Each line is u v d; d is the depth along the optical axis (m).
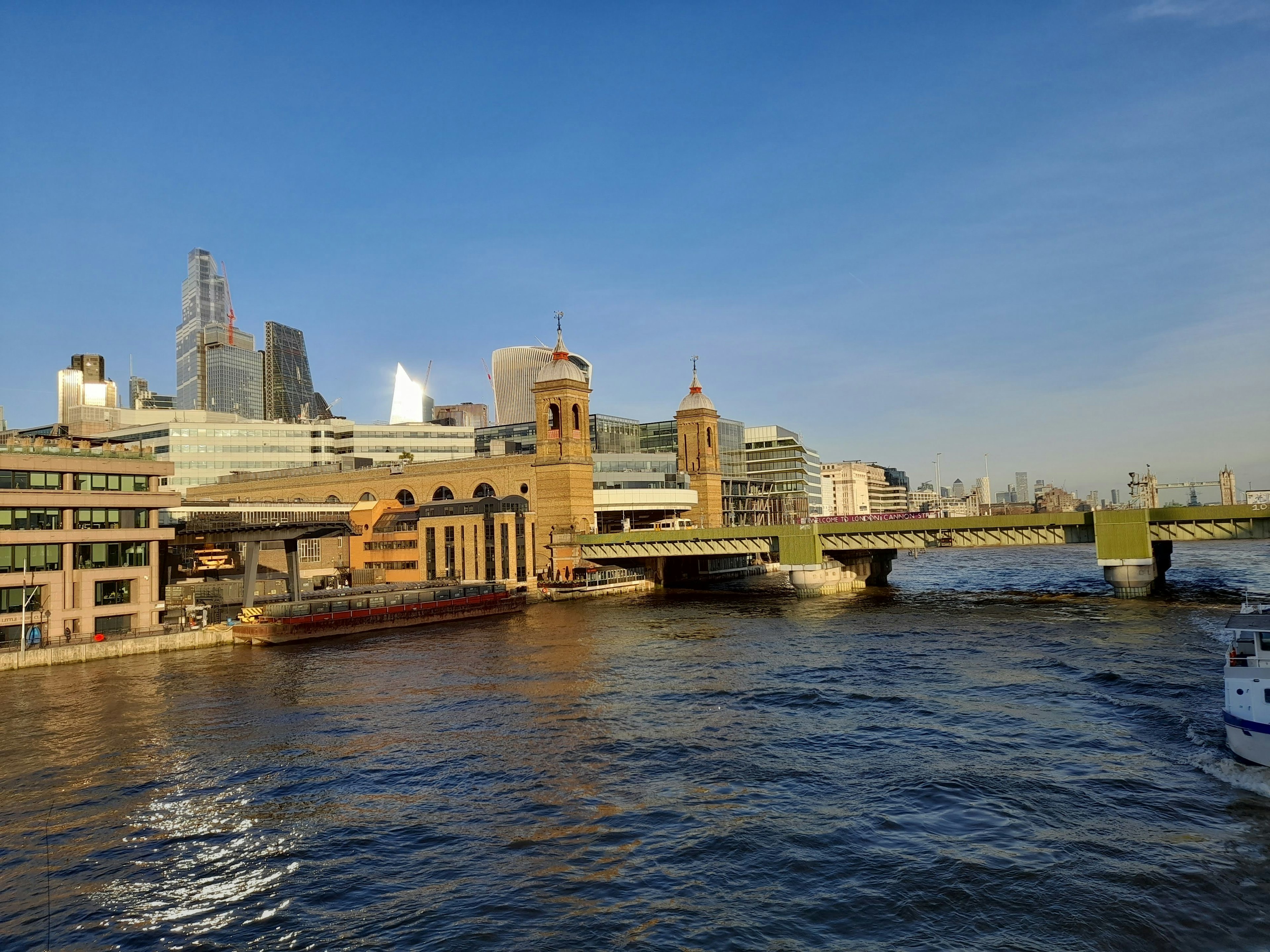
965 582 152.62
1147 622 84.44
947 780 38.47
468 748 46.34
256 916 28.19
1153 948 24.28
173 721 54.25
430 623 106.38
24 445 83.06
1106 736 44.34
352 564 152.75
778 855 31.27
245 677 69.75
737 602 124.94
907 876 29.14
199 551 132.00
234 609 103.94
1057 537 112.75
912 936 25.30
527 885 29.61
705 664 69.94
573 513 141.25
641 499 166.88
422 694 60.59
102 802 39.44
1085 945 24.52
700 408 185.88
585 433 147.50
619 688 60.94
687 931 26.06
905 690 57.41
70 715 56.44
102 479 87.44
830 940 25.25
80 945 26.75
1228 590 118.50
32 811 38.59
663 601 129.25
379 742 47.97
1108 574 108.12
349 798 39.03
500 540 137.12
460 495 153.25
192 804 38.94
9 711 57.84
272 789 40.59
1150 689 53.88
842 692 57.47
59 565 82.62
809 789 38.16
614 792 38.62
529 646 83.81
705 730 48.59
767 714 51.94
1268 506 100.00
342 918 27.81
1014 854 30.52
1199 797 35.28
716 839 32.94
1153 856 29.98
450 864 31.59
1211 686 53.91
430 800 38.44
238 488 184.62
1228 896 26.98
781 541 128.88
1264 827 32.06
